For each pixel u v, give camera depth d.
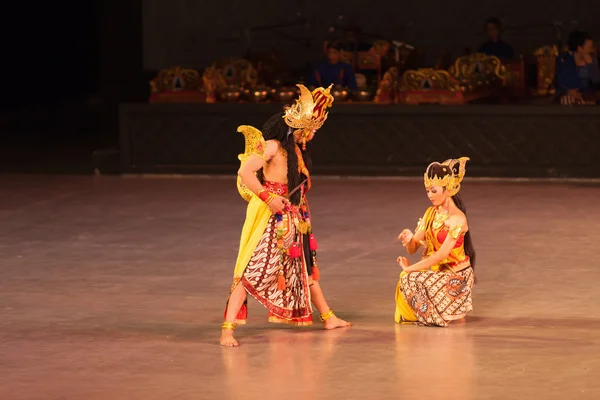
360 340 16.44
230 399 13.66
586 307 18.52
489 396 13.62
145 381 14.49
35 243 25.28
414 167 37.16
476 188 34.16
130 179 37.38
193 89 39.22
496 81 39.03
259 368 15.00
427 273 17.42
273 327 17.41
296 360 15.38
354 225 27.36
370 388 14.02
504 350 15.74
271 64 43.25
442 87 37.78
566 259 22.73
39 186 35.44
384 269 21.98
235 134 38.22
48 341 16.66
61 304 19.20
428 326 17.28
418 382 14.24
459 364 15.06
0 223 28.17
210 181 36.69
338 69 38.66
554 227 26.70
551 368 14.82
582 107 35.78
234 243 25.06
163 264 22.72
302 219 16.55
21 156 43.88
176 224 27.77
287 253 16.33
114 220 28.53
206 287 20.50
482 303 18.89
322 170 37.59
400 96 38.00
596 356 15.40
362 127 37.31
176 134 38.47
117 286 20.64
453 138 36.81
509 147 36.44
